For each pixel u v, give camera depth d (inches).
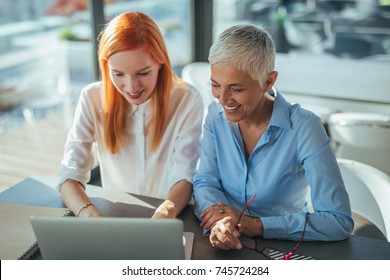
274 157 55.1
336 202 51.1
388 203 61.9
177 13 158.6
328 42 164.1
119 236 35.7
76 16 136.4
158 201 58.1
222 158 58.7
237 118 50.1
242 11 165.8
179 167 62.6
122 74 56.3
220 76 47.2
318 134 52.8
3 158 117.8
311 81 129.5
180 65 164.6
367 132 93.2
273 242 49.1
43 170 113.7
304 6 163.0
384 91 120.0
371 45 158.7
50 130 139.6
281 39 167.2
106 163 70.2
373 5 154.9
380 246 48.1
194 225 52.6
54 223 35.7
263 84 48.4
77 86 143.2
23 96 142.3
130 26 54.7
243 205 58.9
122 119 64.6
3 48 135.0
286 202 58.1
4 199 58.1
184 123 65.6
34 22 139.9
